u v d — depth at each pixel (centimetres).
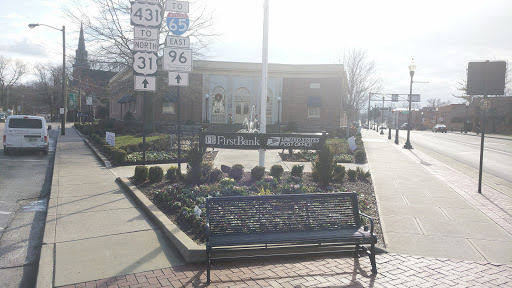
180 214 654
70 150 1944
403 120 11244
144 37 954
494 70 954
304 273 451
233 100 4141
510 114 5694
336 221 508
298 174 1041
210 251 425
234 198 484
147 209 696
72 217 671
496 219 704
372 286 415
